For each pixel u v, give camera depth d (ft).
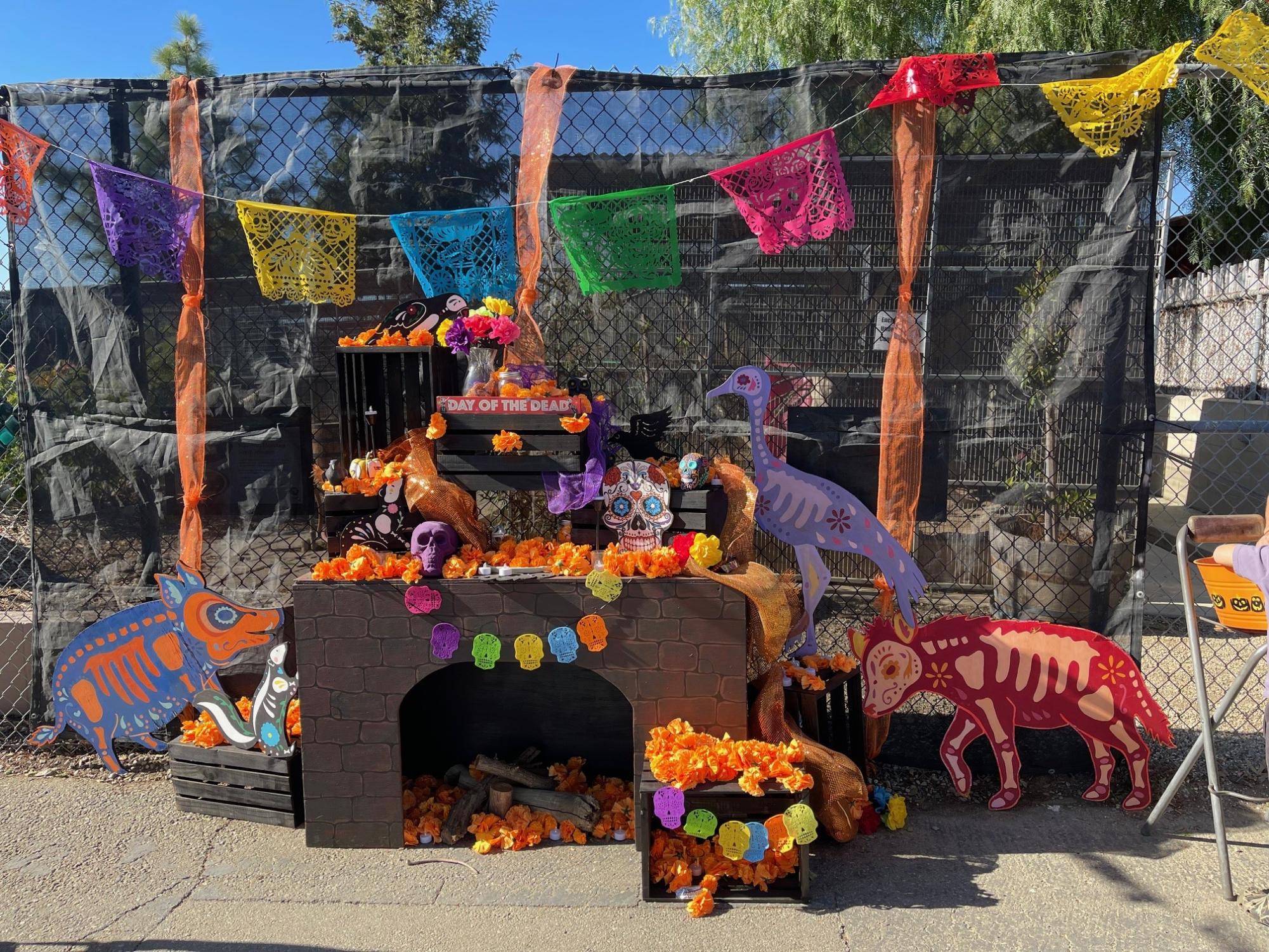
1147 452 11.16
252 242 10.98
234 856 10.02
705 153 11.59
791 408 11.80
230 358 12.28
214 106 11.95
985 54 10.73
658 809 8.84
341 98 11.87
